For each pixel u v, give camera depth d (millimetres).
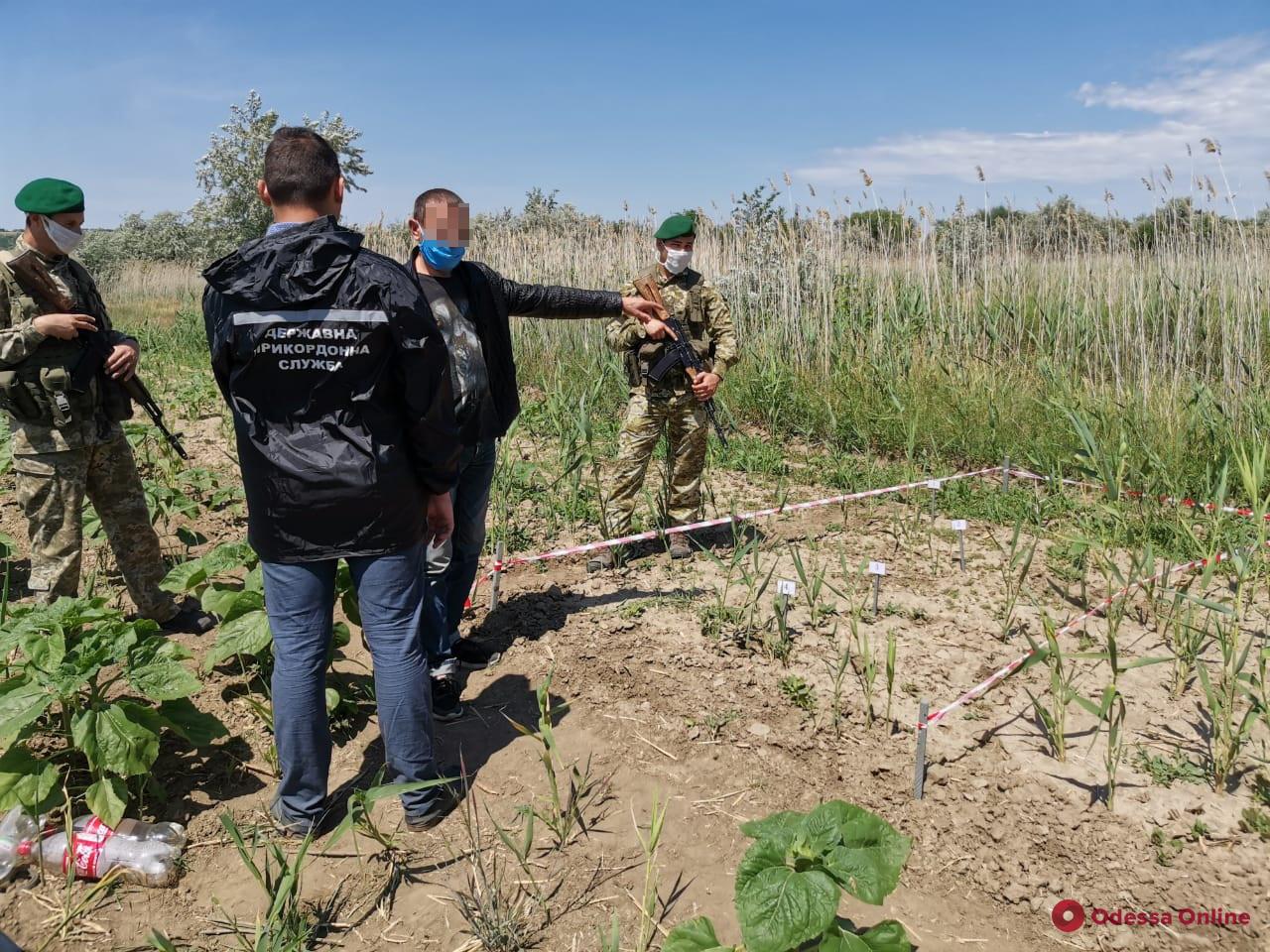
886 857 2170
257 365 2416
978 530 5363
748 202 9672
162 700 3072
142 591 4031
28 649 2908
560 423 7066
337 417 2482
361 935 2484
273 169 2418
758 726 3375
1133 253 8180
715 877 2678
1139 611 4215
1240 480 5430
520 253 11961
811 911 2062
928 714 3145
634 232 11383
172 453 6914
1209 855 2713
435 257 3154
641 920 2518
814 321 8867
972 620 4172
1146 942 2430
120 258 31281
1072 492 5914
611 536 4973
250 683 3715
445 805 2967
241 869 2727
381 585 2672
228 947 2436
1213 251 7477
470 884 2561
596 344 10203
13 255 3414
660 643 3982
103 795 2701
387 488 2553
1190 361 7250
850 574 4680
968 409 6973
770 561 4879
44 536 3660
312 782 2801
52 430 3566
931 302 8891
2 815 2768
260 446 2488
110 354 3725
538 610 4324
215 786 3096
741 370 8570
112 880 2629
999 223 9289
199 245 22656
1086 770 3104
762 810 2955
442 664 3477
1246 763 3125
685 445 4914
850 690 3590
